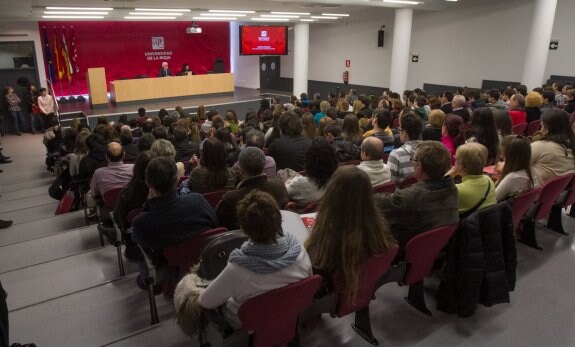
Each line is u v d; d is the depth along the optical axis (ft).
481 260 7.39
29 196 18.69
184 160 14.52
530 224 10.52
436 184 6.98
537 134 11.27
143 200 8.87
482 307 8.30
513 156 8.78
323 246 6.06
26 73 38.81
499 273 7.63
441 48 40.01
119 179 11.12
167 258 7.11
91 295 8.89
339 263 6.01
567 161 10.21
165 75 46.21
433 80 41.45
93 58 47.65
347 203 5.90
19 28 39.55
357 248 5.89
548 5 28.32
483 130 11.67
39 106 36.06
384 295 8.71
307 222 7.43
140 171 8.80
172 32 52.42
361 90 49.52
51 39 43.50
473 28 37.09
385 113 12.88
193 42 54.60
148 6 31.99
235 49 57.41
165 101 44.91
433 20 40.14
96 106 40.93
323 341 7.31
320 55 54.29
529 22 33.19
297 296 5.32
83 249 11.50
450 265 7.65
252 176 7.84
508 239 7.93
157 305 8.45
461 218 7.70
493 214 7.51
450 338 7.40
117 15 37.78
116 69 49.57
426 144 7.08
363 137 13.76
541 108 19.06
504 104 20.43
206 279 6.16
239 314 4.98
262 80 59.11
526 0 33.09
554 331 7.58
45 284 9.46
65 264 10.37
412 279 7.38
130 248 8.90
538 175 10.13
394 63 37.58
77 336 7.59
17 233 13.15
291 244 5.39
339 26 50.49
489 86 36.76
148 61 51.57
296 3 31.73
